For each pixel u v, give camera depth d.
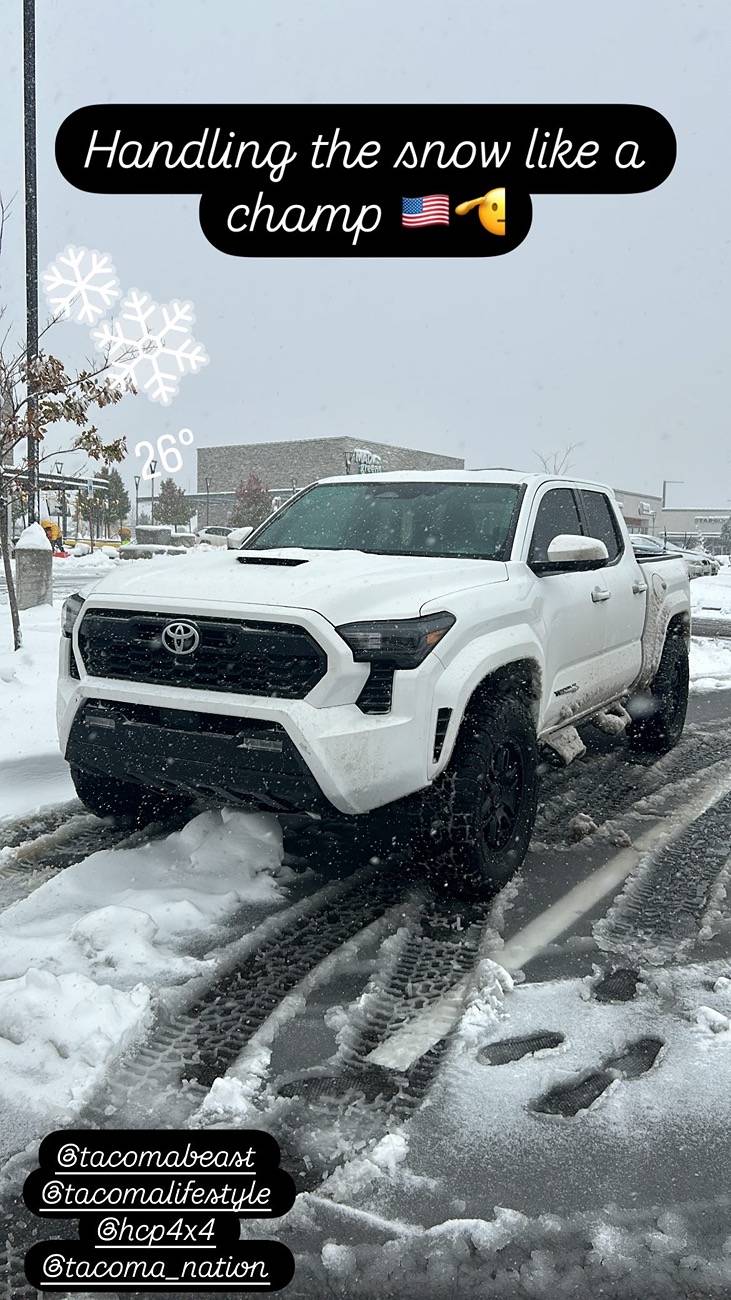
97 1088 2.55
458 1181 2.22
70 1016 2.77
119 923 3.39
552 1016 2.96
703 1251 2.01
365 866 4.21
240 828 4.22
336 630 3.45
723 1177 2.23
